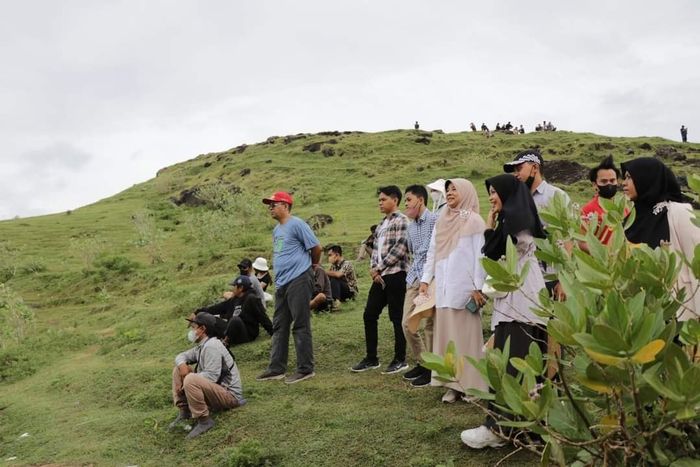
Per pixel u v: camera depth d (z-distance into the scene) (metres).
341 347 7.67
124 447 5.62
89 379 8.23
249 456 4.87
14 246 28.89
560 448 2.42
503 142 44.88
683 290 2.65
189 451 5.38
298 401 5.97
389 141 46.72
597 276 2.36
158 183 47.06
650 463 2.52
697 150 40.78
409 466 4.40
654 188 3.67
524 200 4.22
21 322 13.39
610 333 1.96
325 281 9.66
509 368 4.12
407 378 6.09
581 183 27.69
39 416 7.21
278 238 6.71
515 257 2.75
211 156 56.41
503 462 4.20
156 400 6.89
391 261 6.38
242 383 6.73
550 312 2.68
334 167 41.03
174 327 10.66
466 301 5.00
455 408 5.20
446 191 5.24
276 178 39.94
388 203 6.54
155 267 20.34
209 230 21.86
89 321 14.41
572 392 2.85
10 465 5.75
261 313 8.61
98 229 32.16
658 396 2.33
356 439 4.91
